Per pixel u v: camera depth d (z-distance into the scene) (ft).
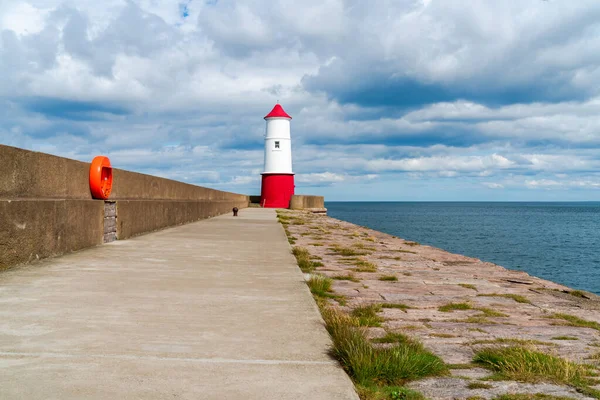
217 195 105.60
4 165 25.07
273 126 167.94
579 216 398.21
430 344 15.74
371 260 37.35
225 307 18.57
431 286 26.66
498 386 12.05
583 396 11.44
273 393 10.87
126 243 39.81
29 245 26.99
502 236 162.40
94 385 10.90
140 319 16.46
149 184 53.52
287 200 168.86
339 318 16.97
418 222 261.03
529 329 17.98
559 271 84.07
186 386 11.06
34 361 12.26
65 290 20.52
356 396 10.87
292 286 23.04
